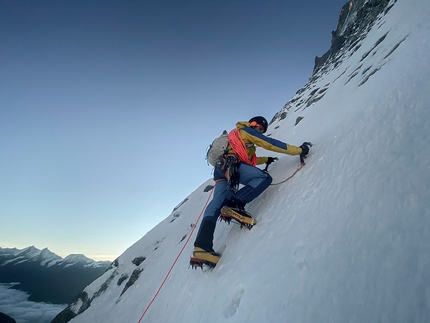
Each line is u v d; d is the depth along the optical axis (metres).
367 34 12.98
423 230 1.43
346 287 1.49
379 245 1.54
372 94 3.72
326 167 2.81
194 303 2.77
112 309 7.83
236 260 2.67
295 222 2.40
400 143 2.17
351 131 3.04
